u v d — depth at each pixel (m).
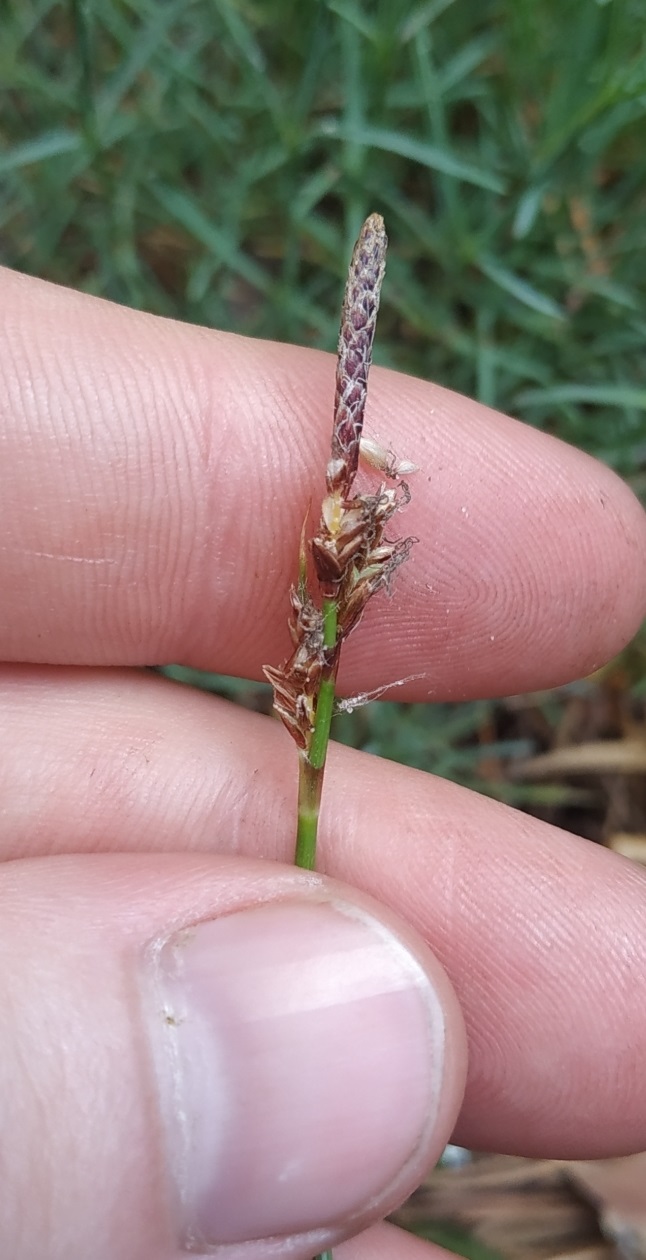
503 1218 0.08
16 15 0.08
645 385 0.08
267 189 0.08
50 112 0.08
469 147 0.09
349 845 0.06
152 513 0.06
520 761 0.09
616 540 0.06
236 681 0.08
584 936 0.06
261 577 0.06
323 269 0.09
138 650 0.06
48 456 0.06
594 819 0.09
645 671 0.08
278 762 0.06
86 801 0.06
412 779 0.06
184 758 0.06
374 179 0.08
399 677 0.07
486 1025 0.06
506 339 0.09
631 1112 0.06
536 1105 0.06
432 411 0.06
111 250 0.08
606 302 0.08
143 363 0.06
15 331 0.06
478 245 0.08
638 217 0.08
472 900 0.06
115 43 0.09
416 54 0.08
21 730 0.06
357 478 0.06
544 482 0.06
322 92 0.08
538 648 0.06
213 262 0.08
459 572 0.06
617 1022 0.06
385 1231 0.06
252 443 0.06
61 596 0.06
